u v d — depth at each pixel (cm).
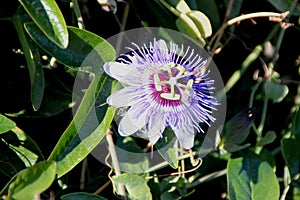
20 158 56
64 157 52
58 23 50
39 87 54
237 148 62
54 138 60
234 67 65
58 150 52
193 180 63
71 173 60
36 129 60
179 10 58
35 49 54
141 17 61
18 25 55
